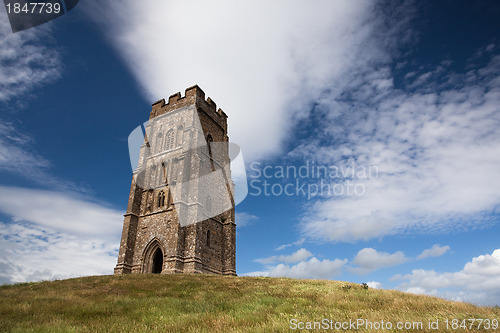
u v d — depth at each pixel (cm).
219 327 1012
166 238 3750
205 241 3956
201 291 2206
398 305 1421
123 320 1227
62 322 1168
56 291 2089
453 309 1304
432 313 1204
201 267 3591
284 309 1313
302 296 1798
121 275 3005
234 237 4516
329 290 2014
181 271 3494
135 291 2214
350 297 1697
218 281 2734
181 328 1055
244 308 1401
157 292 2155
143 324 1138
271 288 2261
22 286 2492
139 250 3903
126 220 4078
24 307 1436
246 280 2809
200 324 1084
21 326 1103
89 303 1605
